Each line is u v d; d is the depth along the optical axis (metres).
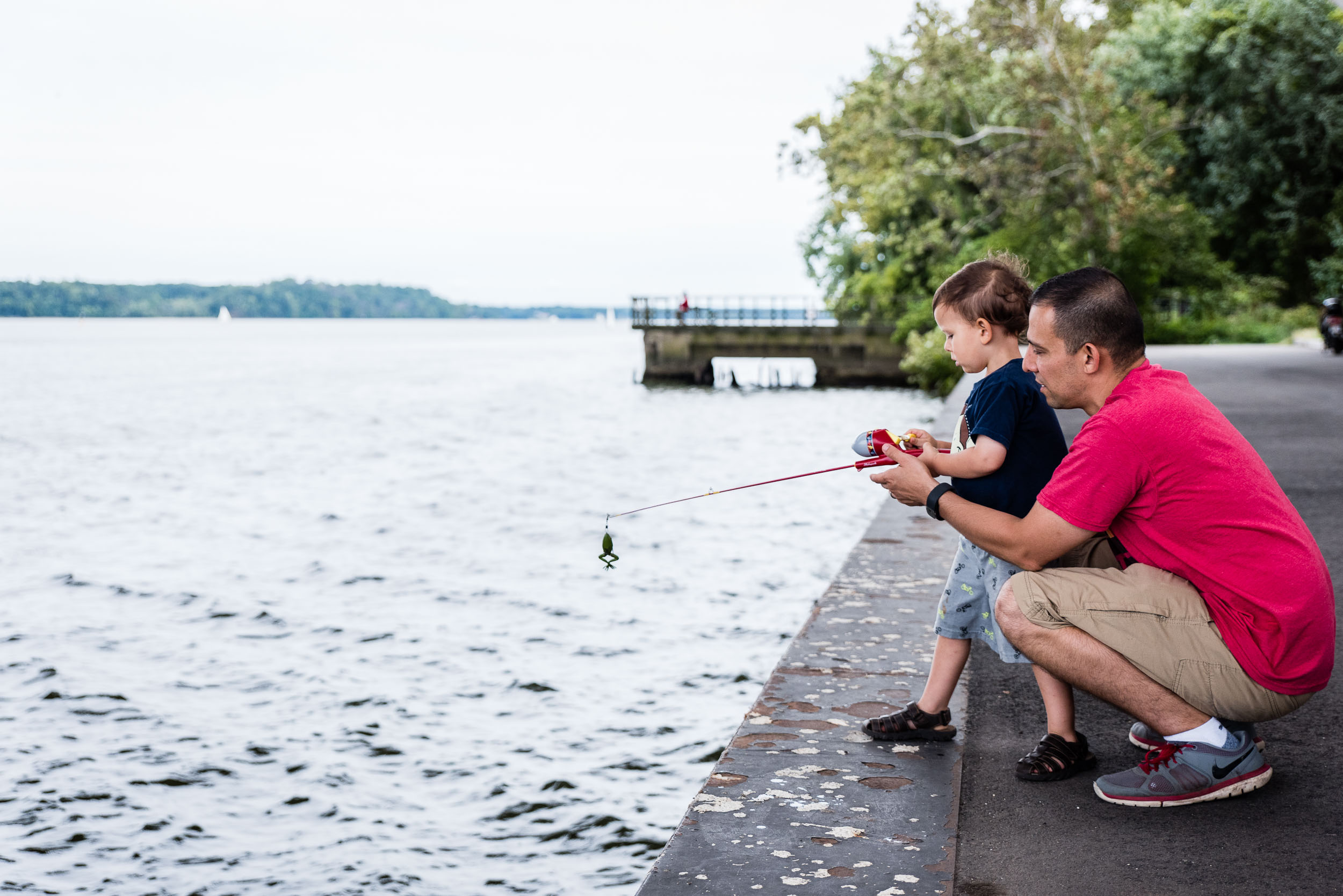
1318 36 38.44
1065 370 2.88
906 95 38.16
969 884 2.48
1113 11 46.16
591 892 5.43
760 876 2.49
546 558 13.74
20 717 8.13
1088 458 2.77
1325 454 9.31
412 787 6.75
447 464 24.52
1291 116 39.16
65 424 35.41
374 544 15.15
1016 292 3.10
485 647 9.77
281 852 5.93
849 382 46.31
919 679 3.80
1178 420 2.73
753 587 11.87
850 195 44.28
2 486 21.84
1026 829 2.76
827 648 4.12
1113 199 33.12
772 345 47.28
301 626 10.72
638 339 173.75
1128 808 2.88
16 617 11.28
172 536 16.17
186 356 95.06
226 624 10.94
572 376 63.06
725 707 8.09
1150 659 2.78
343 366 76.50
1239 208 41.84
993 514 2.91
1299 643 2.69
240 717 8.11
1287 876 2.49
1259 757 2.88
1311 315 35.53
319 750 7.38
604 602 11.32
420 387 53.34
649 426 33.09
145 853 5.93
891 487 3.09
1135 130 35.44
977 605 3.21
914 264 45.22
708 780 3.03
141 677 9.16
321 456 26.62
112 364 79.50
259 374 66.31
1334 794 2.92
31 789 6.78
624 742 7.43
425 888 5.51
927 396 41.62
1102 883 2.47
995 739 3.39
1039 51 33.59
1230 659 2.73
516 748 7.34
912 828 2.73
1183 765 2.85
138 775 7.01
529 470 23.20
